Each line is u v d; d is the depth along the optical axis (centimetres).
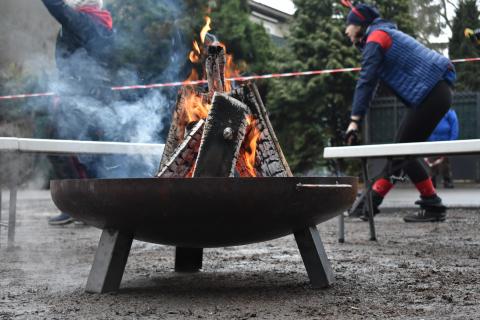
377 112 1426
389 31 530
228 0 1722
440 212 624
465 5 1989
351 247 425
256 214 241
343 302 238
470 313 217
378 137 1426
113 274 262
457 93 1464
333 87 1858
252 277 305
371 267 330
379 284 278
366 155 453
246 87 293
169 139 312
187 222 242
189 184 233
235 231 249
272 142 295
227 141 264
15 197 431
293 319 212
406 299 244
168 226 246
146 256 396
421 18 2053
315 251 270
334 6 1877
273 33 2198
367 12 551
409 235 503
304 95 1841
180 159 283
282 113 1883
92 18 573
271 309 228
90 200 247
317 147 1892
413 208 824
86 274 321
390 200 1000
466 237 484
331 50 1834
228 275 313
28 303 243
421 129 531
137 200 237
